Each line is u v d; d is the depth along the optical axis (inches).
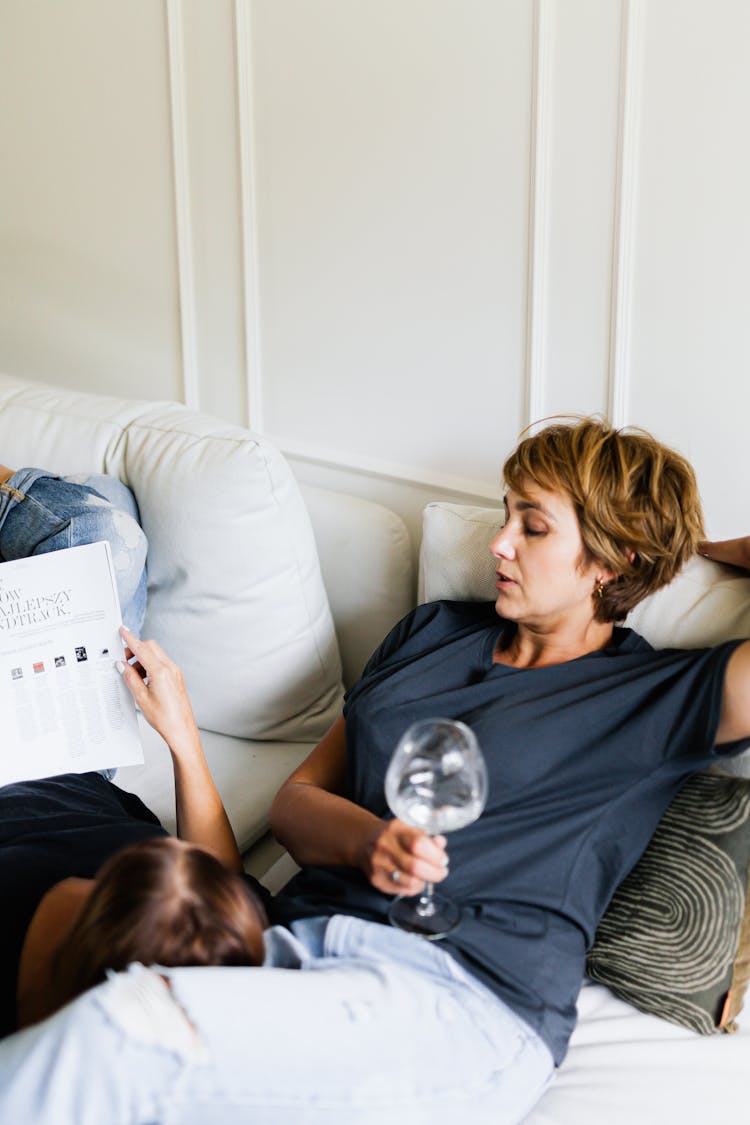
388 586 72.1
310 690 68.9
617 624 54.4
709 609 53.1
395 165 76.1
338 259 81.4
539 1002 43.1
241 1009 35.0
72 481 66.4
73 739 54.1
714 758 46.6
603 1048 46.1
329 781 55.3
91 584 53.7
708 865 46.4
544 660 53.4
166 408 73.7
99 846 47.4
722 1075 44.7
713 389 64.7
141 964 35.3
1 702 53.3
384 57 74.5
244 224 85.7
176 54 86.4
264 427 90.7
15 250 107.5
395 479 82.2
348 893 46.3
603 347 68.9
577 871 46.2
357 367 82.7
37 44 97.9
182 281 92.5
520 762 47.5
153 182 93.0
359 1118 36.6
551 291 70.3
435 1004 40.1
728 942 46.3
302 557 67.2
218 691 68.2
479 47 69.7
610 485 49.6
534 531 51.2
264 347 88.4
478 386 75.9
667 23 61.2
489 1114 39.8
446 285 75.7
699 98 61.1
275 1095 35.1
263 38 80.7
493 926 44.2
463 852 46.0
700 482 66.7
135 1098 33.0
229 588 66.1
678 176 63.0
